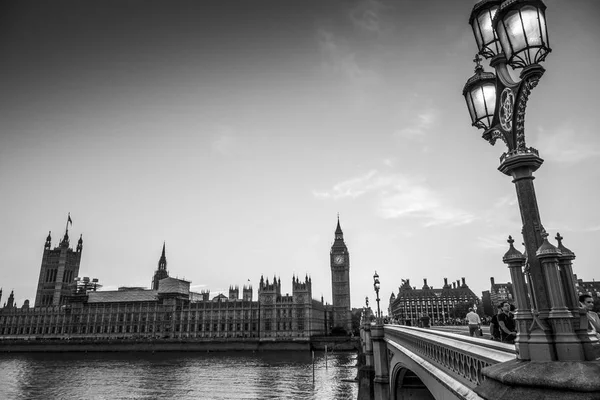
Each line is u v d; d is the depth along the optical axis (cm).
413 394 3117
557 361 494
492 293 13675
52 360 14662
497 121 690
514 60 586
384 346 3872
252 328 19100
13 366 12719
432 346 1617
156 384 8906
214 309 19712
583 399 423
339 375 9656
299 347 17462
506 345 912
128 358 15088
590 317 844
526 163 587
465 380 1161
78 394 7944
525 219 585
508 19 569
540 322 532
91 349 18300
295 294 19000
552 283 531
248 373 10369
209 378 9644
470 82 766
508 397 475
